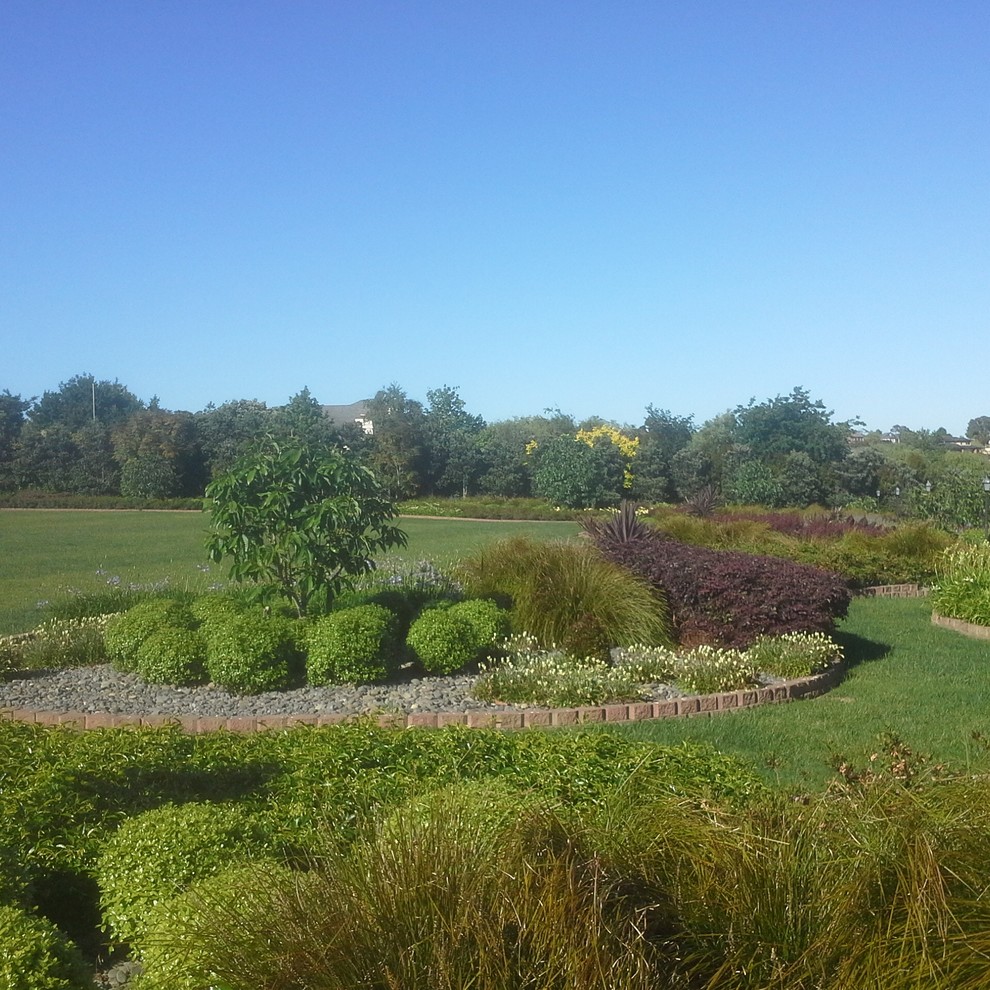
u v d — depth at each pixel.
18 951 2.78
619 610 10.36
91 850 4.16
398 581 12.13
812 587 10.66
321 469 9.61
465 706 8.04
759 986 2.78
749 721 7.88
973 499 22.56
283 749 5.46
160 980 3.14
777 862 3.12
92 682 9.01
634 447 45.91
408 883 2.93
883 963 2.76
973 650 11.68
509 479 49.69
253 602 9.81
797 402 42.50
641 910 2.93
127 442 49.44
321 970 2.69
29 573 19.61
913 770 4.29
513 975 2.67
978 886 3.01
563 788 4.71
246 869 3.43
